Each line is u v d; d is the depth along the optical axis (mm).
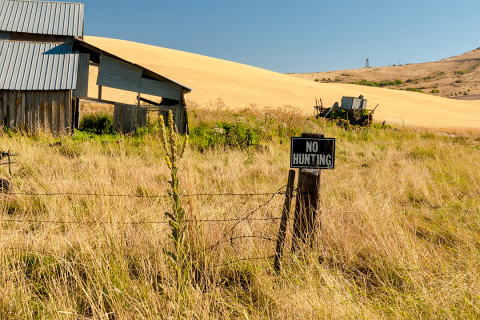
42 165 7762
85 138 12695
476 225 4496
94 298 2832
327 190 6117
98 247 3318
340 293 2838
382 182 6883
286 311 2744
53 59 15195
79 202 5168
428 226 4617
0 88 13500
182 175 3816
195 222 3377
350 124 21969
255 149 11477
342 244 3846
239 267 3510
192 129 15781
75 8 17625
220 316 2752
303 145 3486
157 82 16469
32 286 3068
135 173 7145
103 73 16016
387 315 2691
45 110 14164
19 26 15953
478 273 3084
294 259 3371
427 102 90938
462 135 24297
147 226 4098
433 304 2623
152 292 2736
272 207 5109
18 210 5125
